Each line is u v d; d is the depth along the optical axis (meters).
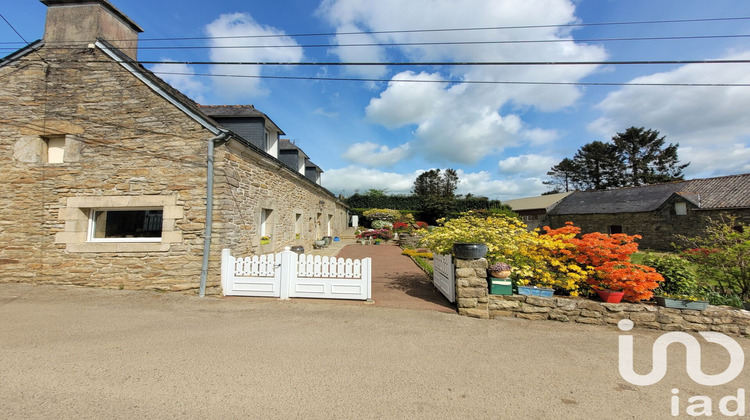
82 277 6.02
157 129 6.14
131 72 6.21
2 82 6.36
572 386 2.89
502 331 4.34
